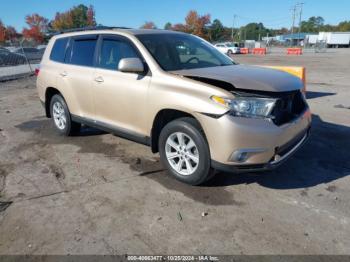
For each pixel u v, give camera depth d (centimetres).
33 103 948
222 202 360
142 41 434
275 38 11369
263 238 299
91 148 533
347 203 355
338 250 282
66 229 315
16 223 326
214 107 337
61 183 411
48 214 341
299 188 389
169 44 450
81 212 344
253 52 4553
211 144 346
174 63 422
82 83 505
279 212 339
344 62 2508
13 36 7025
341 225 316
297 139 382
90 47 507
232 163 341
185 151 385
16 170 452
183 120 376
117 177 425
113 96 451
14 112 827
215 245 291
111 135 600
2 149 538
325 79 1430
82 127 658
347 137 571
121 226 319
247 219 328
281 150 353
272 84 350
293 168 443
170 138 396
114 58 461
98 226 319
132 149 524
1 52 2411
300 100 400
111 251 284
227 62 486
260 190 385
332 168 443
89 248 288
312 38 7700
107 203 361
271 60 2861
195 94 354
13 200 370
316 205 352
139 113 420
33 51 2792
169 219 330
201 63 449
